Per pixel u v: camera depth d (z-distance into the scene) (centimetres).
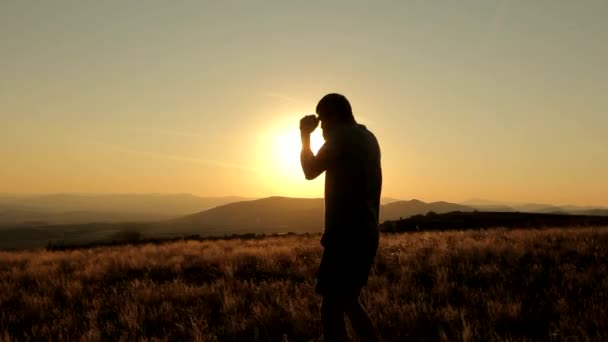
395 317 558
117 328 599
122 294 827
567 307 567
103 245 2956
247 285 824
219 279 980
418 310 572
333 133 383
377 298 639
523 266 948
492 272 867
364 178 379
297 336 525
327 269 380
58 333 583
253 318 593
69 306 762
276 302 674
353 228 375
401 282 777
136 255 1588
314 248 1483
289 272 1016
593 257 1026
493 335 481
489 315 546
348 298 382
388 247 1434
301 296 716
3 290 923
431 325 532
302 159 383
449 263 996
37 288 930
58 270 1246
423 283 836
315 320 562
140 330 580
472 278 840
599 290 671
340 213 376
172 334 555
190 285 913
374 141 399
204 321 597
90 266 1220
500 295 660
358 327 398
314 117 387
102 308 730
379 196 397
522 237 1559
